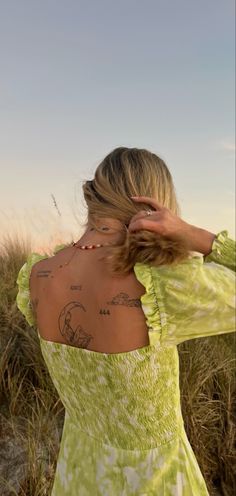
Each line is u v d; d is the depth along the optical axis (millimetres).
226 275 1229
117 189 1333
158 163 1387
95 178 1384
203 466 3129
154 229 1203
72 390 1406
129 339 1247
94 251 1326
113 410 1322
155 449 1332
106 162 1381
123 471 1342
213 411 3352
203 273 1207
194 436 3160
